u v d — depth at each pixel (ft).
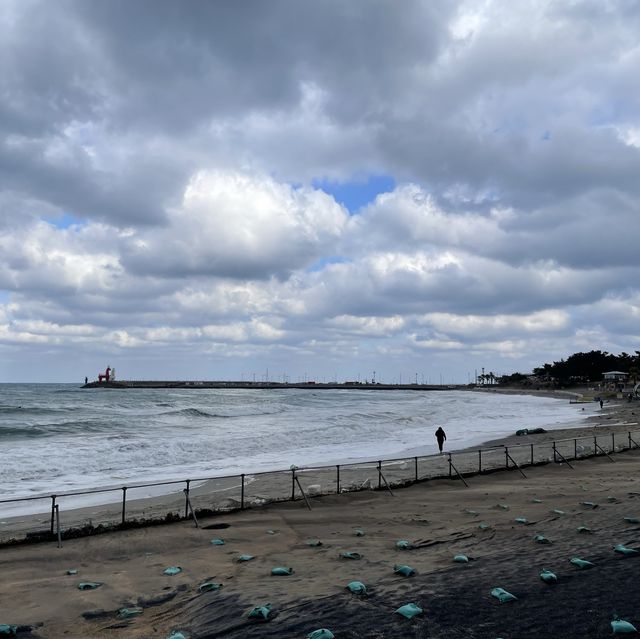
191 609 22.30
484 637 17.93
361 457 89.92
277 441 113.70
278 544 33.60
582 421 179.42
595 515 37.37
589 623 18.74
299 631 18.94
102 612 22.80
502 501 45.80
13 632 20.57
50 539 35.94
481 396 513.04
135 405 268.00
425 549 30.58
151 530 37.91
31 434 128.98
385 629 18.74
